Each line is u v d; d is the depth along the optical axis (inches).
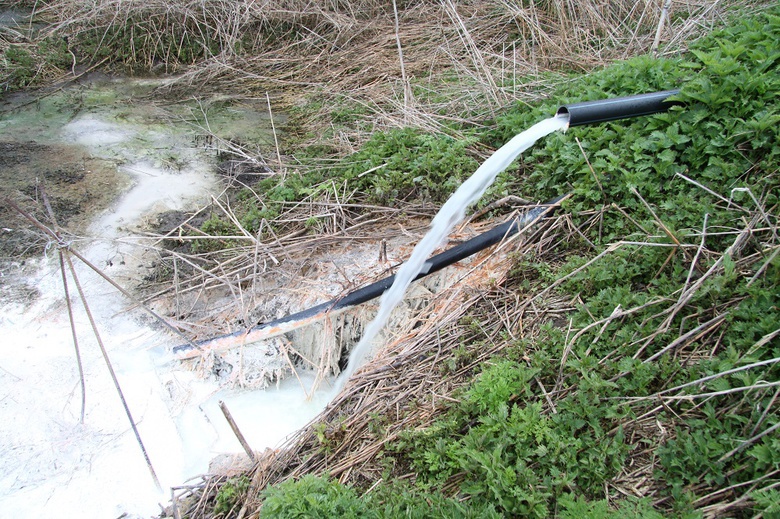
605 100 176.9
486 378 137.2
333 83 293.0
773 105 167.3
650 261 153.3
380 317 168.7
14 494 139.6
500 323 158.1
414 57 295.9
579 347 141.7
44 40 327.0
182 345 171.3
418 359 156.2
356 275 180.4
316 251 191.5
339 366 177.8
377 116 254.5
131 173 237.3
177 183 232.1
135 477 144.2
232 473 143.7
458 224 187.8
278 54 322.7
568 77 242.1
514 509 114.0
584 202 174.2
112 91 299.4
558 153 188.7
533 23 279.1
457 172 199.5
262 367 171.3
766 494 104.9
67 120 272.8
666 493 115.6
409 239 189.6
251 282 186.9
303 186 217.3
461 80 264.2
